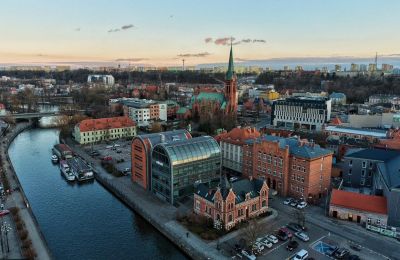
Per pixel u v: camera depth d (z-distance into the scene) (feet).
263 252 268.62
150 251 287.89
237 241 283.59
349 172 408.05
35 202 384.27
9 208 344.08
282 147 379.96
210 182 395.55
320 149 382.63
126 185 419.95
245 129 481.87
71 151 547.90
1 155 541.34
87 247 292.40
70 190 422.00
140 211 346.13
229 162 481.05
